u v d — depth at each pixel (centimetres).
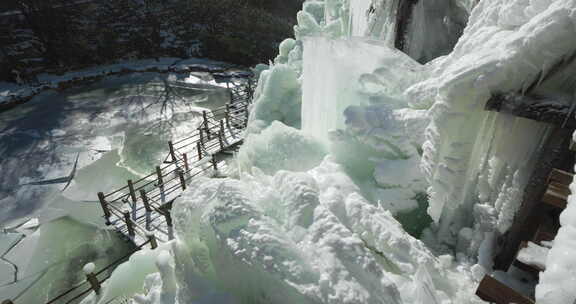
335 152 565
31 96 1828
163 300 441
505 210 379
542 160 328
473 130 351
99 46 2258
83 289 739
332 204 430
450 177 369
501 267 394
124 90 1912
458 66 348
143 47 2341
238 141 1151
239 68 2205
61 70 2081
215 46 2373
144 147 1329
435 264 383
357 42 588
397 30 713
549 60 286
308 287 334
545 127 323
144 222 816
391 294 334
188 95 1830
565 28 270
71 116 1605
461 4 699
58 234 903
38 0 2155
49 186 1118
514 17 364
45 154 1300
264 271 358
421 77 556
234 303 379
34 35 2175
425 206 505
